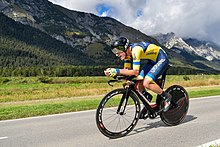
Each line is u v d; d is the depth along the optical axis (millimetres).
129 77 4734
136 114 5047
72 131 5453
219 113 7199
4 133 5398
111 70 4582
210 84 33094
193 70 128875
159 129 5332
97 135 5074
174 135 4875
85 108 8875
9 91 33625
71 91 27547
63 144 4504
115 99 4883
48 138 4914
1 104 17125
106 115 4742
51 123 6379
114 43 4707
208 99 10914
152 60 4988
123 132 4883
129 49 4746
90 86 41969
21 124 6328
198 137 4727
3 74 103500
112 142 4555
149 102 5105
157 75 4898
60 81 63156
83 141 4656
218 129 5297
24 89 37688
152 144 4367
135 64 4617
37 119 6973
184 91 5699
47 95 24688
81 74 113500
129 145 4348
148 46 4805
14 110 8945
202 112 7371
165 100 5113
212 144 4258
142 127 5531
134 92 5047
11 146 4453
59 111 8211
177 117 5652
